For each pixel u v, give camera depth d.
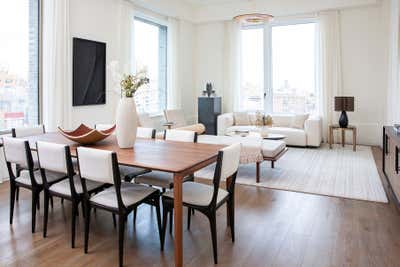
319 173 4.74
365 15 6.97
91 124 5.55
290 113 7.88
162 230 2.48
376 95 7.04
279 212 3.24
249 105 8.34
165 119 7.38
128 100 2.83
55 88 4.80
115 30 5.97
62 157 2.44
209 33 8.54
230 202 2.58
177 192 2.10
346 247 2.50
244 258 2.34
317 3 7.10
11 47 4.42
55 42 4.75
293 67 7.78
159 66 7.66
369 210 3.27
